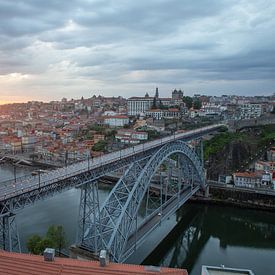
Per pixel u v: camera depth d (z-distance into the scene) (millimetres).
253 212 122500
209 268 34906
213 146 171500
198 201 132500
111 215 66562
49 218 108438
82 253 62062
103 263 32750
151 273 30312
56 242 75812
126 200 68062
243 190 131375
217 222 112062
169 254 86688
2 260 31172
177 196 104250
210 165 160375
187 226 107938
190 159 111375
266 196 127188
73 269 30250
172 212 94375
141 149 86188
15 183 56312
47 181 55719
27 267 30375
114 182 158750
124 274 29984
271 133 189250
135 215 70938
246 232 103750
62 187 58219
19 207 50438
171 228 105875
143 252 86688
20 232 95312
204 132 152375
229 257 86438
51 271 29906
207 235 101062
